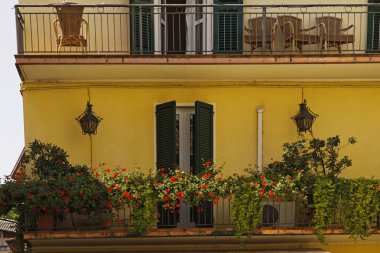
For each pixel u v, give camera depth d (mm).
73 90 10242
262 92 10375
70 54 9797
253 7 9984
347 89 10422
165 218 9977
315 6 9609
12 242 9469
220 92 10344
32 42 10242
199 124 9938
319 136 10414
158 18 10672
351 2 10594
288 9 10609
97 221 9281
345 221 9281
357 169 10398
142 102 10305
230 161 10312
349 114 10414
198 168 9883
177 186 9180
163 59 9586
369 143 10414
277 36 10453
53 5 9477
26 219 9156
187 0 11086
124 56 9547
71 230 9195
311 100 10398
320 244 9938
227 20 10422
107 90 10281
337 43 10281
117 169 9578
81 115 10227
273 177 9328
